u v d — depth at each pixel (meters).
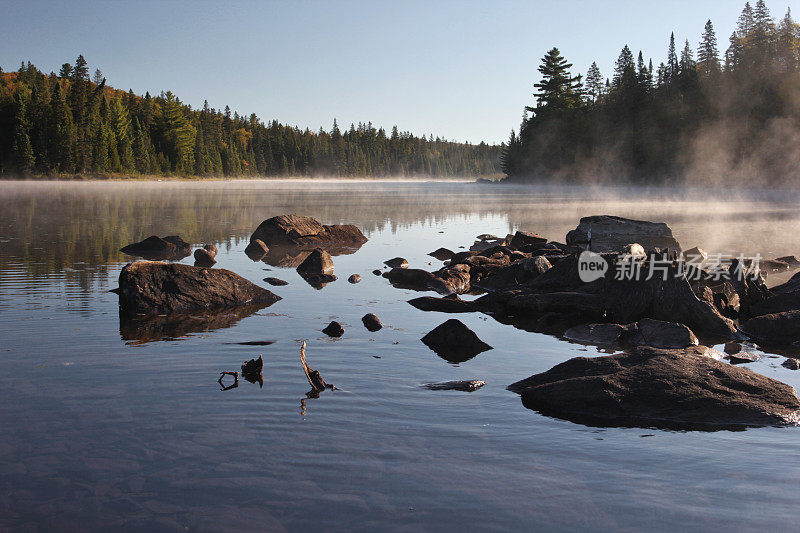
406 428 5.10
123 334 8.52
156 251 18.70
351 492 3.96
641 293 10.16
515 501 3.86
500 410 5.59
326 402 5.72
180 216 34.84
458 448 4.69
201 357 7.35
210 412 5.41
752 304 11.09
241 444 4.70
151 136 151.88
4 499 3.83
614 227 20.70
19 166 115.44
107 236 22.91
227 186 111.62
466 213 39.44
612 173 103.12
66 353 7.45
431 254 18.98
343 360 7.29
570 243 21.00
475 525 3.56
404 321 9.78
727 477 4.24
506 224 31.02
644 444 4.84
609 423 5.31
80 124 130.12
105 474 4.19
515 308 10.88
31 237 22.03
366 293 12.48
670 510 3.76
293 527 3.53
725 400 5.61
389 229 28.23
